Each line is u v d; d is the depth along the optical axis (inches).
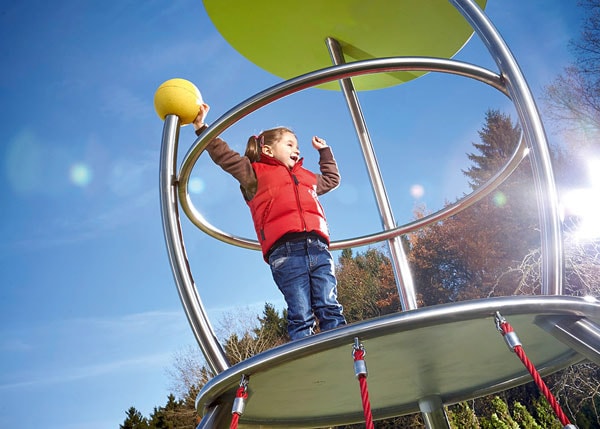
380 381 60.9
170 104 64.7
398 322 42.1
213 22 93.4
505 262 563.2
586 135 538.0
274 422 70.2
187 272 57.2
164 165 62.3
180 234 59.4
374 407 73.9
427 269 625.0
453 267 613.6
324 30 95.2
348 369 52.8
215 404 54.3
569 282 378.3
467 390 73.4
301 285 68.7
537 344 57.0
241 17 92.5
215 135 58.7
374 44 97.5
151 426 657.6
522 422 389.1
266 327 631.2
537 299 44.1
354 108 93.4
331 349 45.0
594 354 44.4
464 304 42.7
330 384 57.8
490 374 66.7
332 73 56.6
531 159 55.6
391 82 109.8
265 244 71.9
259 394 57.1
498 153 813.9
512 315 45.1
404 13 91.0
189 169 62.3
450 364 59.0
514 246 564.7
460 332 48.0
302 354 44.3
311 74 56.5
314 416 72.3
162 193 60.9
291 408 66.1
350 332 42.6
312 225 72.1
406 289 85.2
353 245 87.5
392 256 88.2
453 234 604.4
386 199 90.9
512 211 573.0
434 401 73.4
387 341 47.1
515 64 57.3
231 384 49.0
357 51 99.1
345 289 682.8
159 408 682.8
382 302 651.5
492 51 59.0
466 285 596.7
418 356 54.4
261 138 81.0
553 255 51.9
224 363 53.8
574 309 45.8
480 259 578.9
